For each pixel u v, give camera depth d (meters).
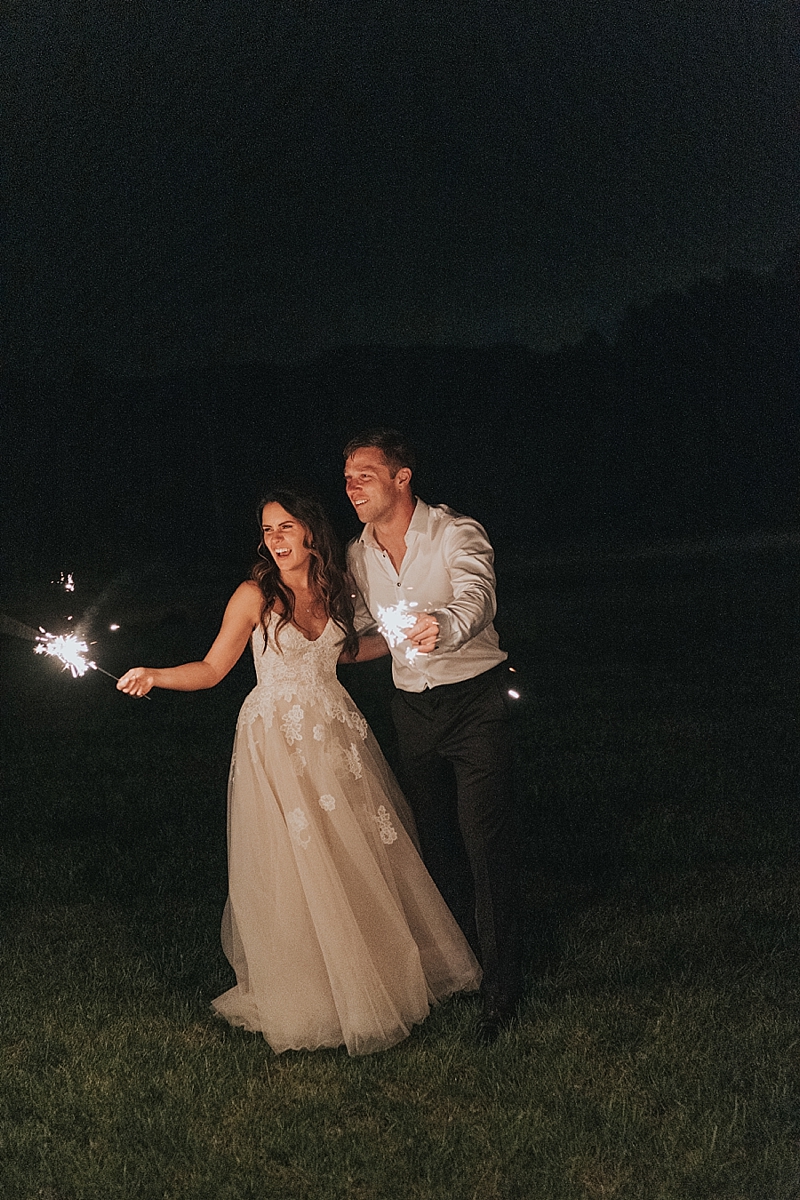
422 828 4.26
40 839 6.18
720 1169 3.06
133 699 10.05
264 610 3.90
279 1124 3.35
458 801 4.02
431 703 3.97
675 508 27.86
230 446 25.47
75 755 8.06
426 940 4.07
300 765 3.83
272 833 3.81
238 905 3.87
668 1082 3.46
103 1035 3.89
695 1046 3.67
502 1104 3.42
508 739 4.00
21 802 6.93
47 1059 3.77
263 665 3.94
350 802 3.91
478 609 3.72
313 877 3.74
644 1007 3.99
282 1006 3.77
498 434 27.61
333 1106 3.45
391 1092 3.53
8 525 23.75
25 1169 3.21
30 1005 4.15
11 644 14.24
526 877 5.33
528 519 27.69
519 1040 3.75
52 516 24.17
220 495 25.25
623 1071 3.56
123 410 25.06
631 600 15.72
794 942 4.46
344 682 10.60
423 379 27.27
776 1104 3.32
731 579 17.56
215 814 6.44
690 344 27.91
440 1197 3.02
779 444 27.97
